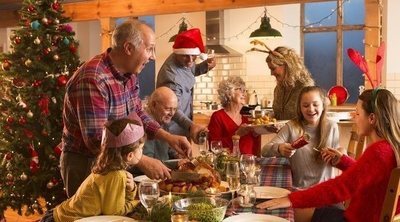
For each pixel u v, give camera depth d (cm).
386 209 179
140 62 237
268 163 294
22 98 433
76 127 240
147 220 167
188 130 338
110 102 237
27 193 436
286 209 192
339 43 764
